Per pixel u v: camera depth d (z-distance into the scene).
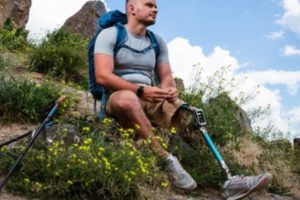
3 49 5.39
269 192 3.67
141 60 3.20
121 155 2.74
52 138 2.84
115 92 3.04
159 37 3.34
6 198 2.41
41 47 5.39
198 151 3.50
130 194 2.68
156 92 3.00
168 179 2.98
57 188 2.51
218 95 4.34
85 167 2.58
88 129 2.90
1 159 2.65
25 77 4.03
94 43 3.17
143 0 3.20
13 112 3.40
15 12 7.18
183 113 3.17
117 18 3.24
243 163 3.71
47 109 3.51
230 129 3.91
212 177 3.25
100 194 2.58
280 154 4.23
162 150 2.98
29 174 2.58
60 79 5.00
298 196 3.79
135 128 3.00
